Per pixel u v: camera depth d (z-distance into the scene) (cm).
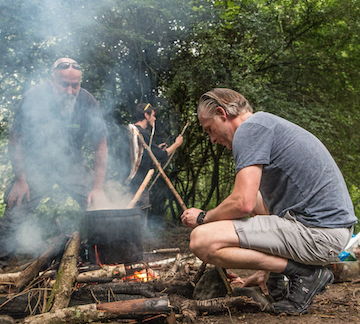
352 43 593
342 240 162
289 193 168
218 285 185
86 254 260
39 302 178
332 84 599
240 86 473
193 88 489
